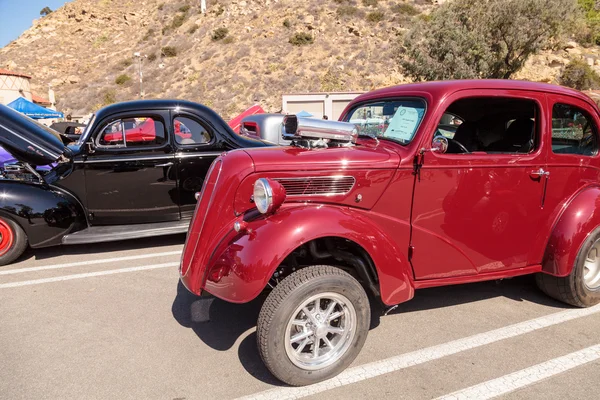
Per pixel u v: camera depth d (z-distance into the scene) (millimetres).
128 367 3084
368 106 3949
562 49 34844
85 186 5531
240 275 2666
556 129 3617
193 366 3098
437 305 4012
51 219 5156
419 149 3154
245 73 41281
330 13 47125
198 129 5902
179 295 4316
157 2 67438
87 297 4281
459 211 3328
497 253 3541
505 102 3576
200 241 3061
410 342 3377
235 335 3535
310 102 27594
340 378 2932
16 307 4059
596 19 38250
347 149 3236
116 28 64625
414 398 2723
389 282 2992
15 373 3016
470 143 4105
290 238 2695
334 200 3049
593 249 3861
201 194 3236
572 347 3273
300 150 3193
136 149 5648
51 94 41094
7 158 7617
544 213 3635
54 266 5180
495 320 3717
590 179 3828
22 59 58344
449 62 22969
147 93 42906
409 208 3205
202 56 46062
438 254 3350
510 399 2697
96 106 43062
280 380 2820
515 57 23500
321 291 2748
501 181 3404
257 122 8742
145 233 5496
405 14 45062
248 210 3041
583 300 3846
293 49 43531
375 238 2922
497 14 22047
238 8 52938
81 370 3047
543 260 3754
